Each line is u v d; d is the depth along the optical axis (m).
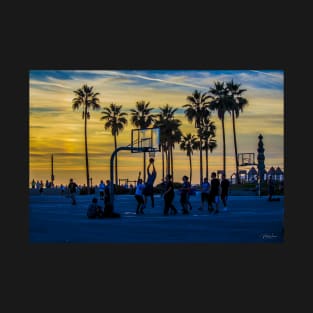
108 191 28.92
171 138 70.75
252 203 40.03
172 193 30.05
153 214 30.80
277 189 49.44
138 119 64.50
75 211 33.97
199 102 63.25
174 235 21.83
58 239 21.00
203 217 28.67
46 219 27.91
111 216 28.62
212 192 30.98
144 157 50.06
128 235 21.83
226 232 22.58
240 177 53.34
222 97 53.56
